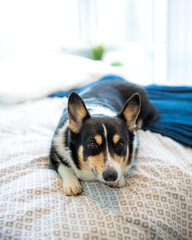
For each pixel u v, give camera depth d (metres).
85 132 0.68
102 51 2.16
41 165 0.79
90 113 0.77
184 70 1.90
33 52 1.81
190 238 0.67
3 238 0.56
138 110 0.73
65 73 1.39
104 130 0.66
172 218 0.65
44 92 1.28
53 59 1.52
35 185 0.68
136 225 0.60
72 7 2.16
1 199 0.64
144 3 2.08
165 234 0.62
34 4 1.93
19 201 0.63
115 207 0.62
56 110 1.11
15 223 0.57
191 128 1.01
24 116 1.07
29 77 1.35
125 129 0.71
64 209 0.61
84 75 1.39
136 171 0.75
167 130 1.00
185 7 1.78
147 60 2.25
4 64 1.50
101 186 0.70
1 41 1.81
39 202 0.63
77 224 0.57
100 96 0.95
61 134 0.77
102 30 2.32
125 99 1.06
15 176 0.72
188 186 0.71
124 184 0.70
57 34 2.11
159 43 2.18
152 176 0.72
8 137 0.94
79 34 2.26
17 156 0.81
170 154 0.84
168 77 1.97
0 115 1.13
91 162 0.67
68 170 0.74
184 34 1.83
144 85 1.53
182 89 1.37
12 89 1.25
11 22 1.83
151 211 0.63
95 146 0.66
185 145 0.92
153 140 0.93
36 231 0.56
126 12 2.21
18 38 1.88
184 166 0.77
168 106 1.21
